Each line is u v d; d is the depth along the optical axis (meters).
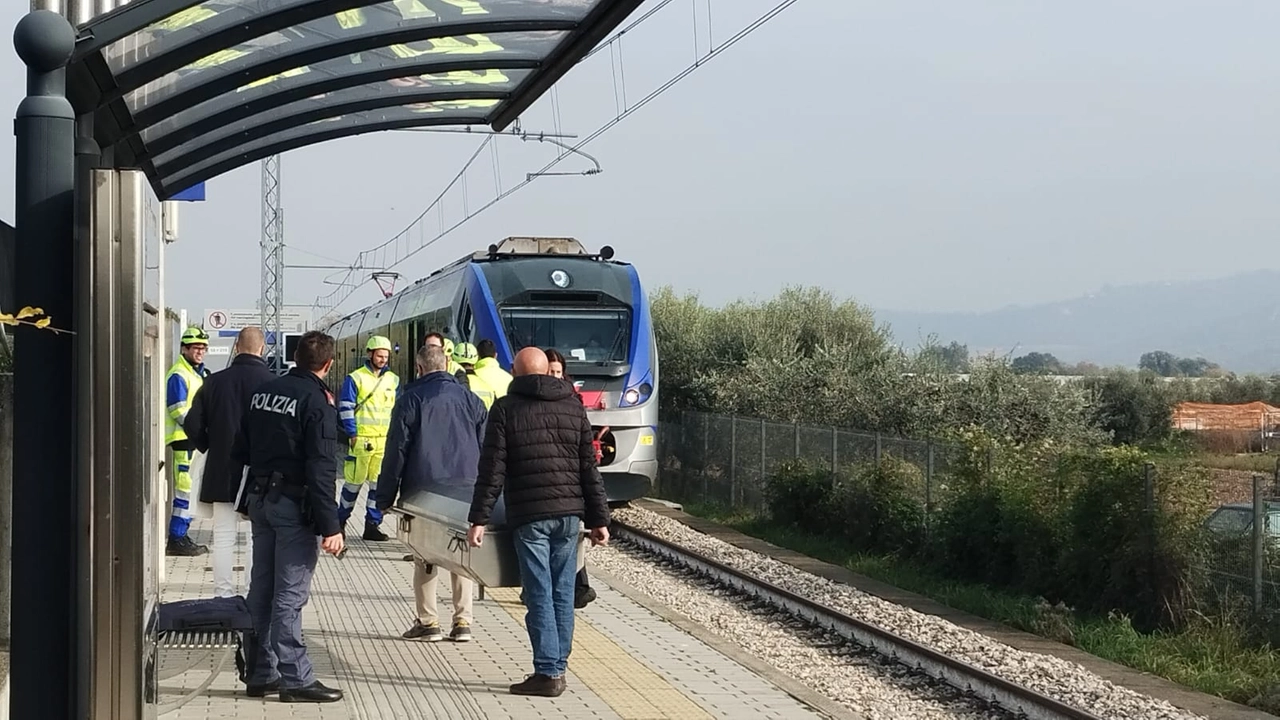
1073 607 13.66
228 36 6.18
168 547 13.69
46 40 4.88
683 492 26.56
